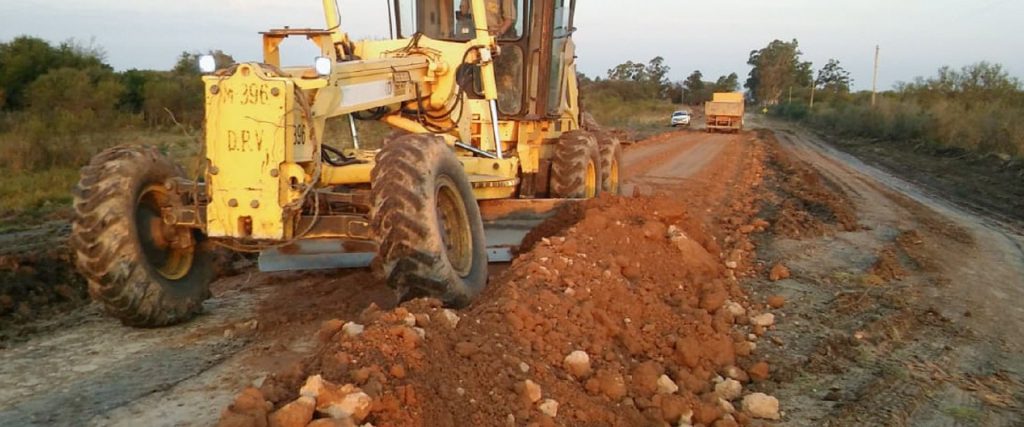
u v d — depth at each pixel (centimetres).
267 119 540
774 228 1112
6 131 2131
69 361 541
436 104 762
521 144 950
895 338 643
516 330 512
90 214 575
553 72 1006
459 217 631
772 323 670
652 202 898
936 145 2948
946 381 557
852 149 3297
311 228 572
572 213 831
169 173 632
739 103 4628
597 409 459
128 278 584
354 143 834
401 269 553
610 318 595
